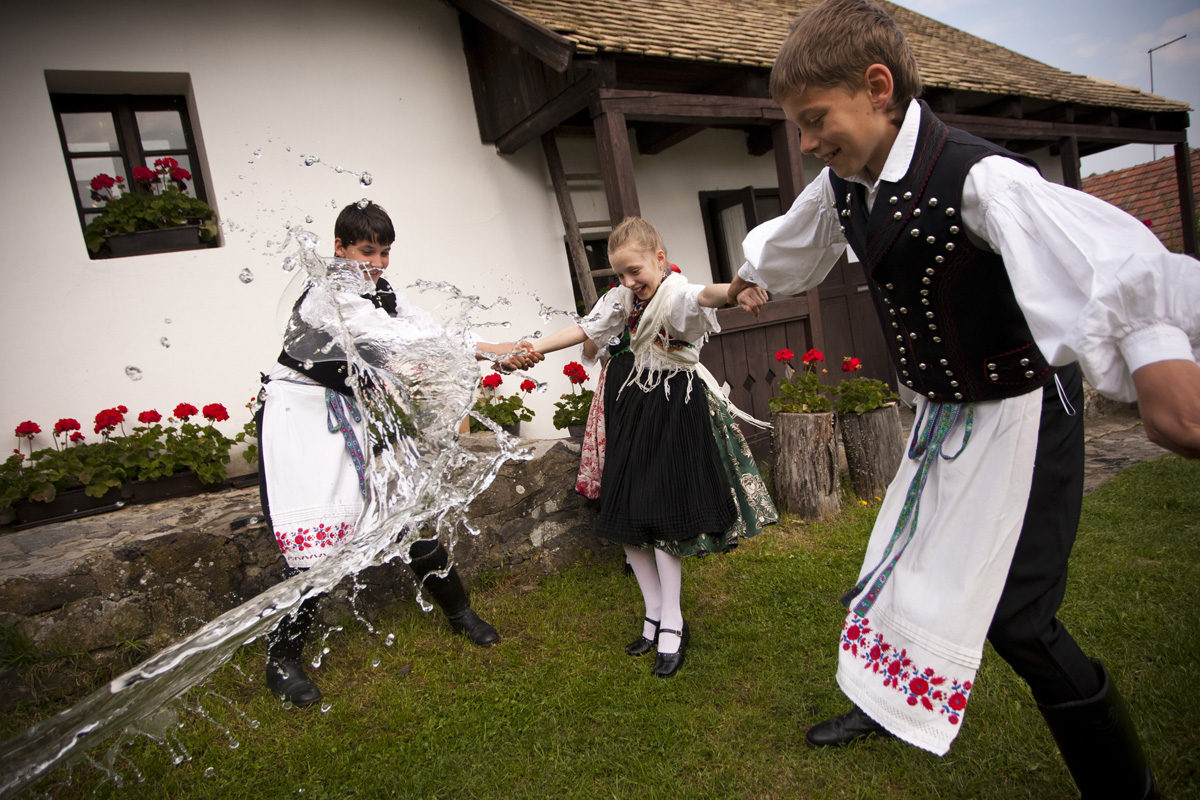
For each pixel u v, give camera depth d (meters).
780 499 3.71
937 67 6.48
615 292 2.54
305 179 4.10
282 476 2.09
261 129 3.99
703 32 5.10
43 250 3.43
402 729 2.03
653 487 2.27
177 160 4.00
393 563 2.81
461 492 2.94
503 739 1.95
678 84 5.08
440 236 4.51
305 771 1.89
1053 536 1.31
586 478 2.73
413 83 4.46
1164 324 0.90
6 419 3.32
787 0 7.54
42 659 2.24
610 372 2.60
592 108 4.11
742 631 2.44
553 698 2.11
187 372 3.70
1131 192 13.81
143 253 3.66
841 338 6.80
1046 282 1.05
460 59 4.65
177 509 3.07
